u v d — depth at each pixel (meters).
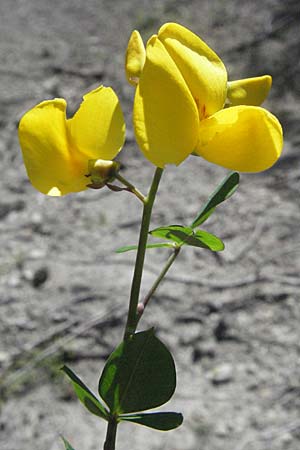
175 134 0.10
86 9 0.44
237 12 0.41
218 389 0.24
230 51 0.39
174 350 0.25
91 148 0.11
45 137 0.11
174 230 0.11
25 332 0.26
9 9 0.44
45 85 0.38
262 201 0.30
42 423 0.23
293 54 0.37
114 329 0.26
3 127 0.35
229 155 0.10
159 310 0.26
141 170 0.33
